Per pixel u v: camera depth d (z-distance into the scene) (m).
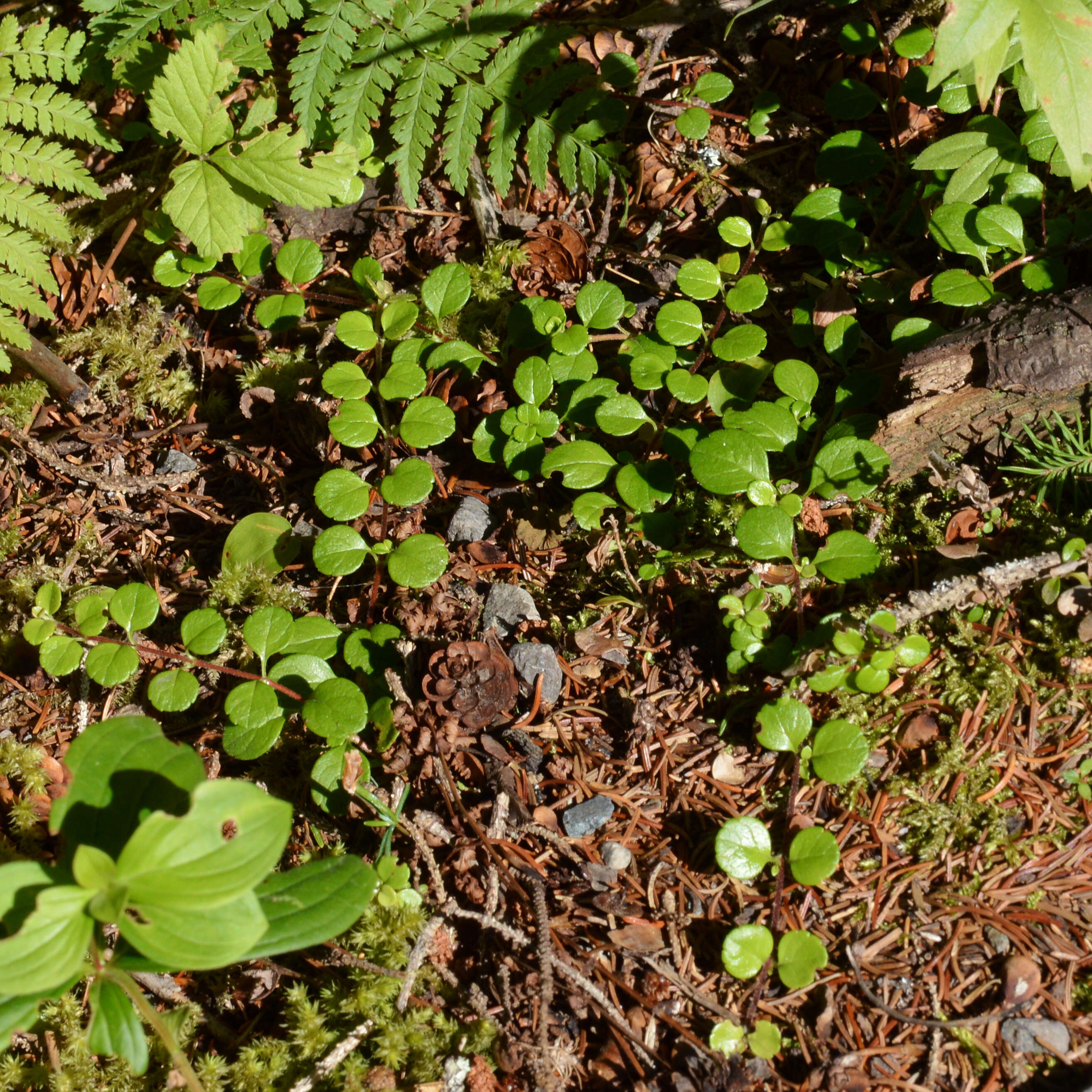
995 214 0.51
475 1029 0.46
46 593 0.50
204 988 0.48
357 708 0.48
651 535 0.51
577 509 0.51
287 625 0.49
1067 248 0.51
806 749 0.48
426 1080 0.46
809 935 0.46
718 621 0.50
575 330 0.53
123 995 0.44
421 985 0.47
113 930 0.48
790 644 0.49
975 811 0.47
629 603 0.51
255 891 0.45
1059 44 0.46
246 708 0.48
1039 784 0.48
